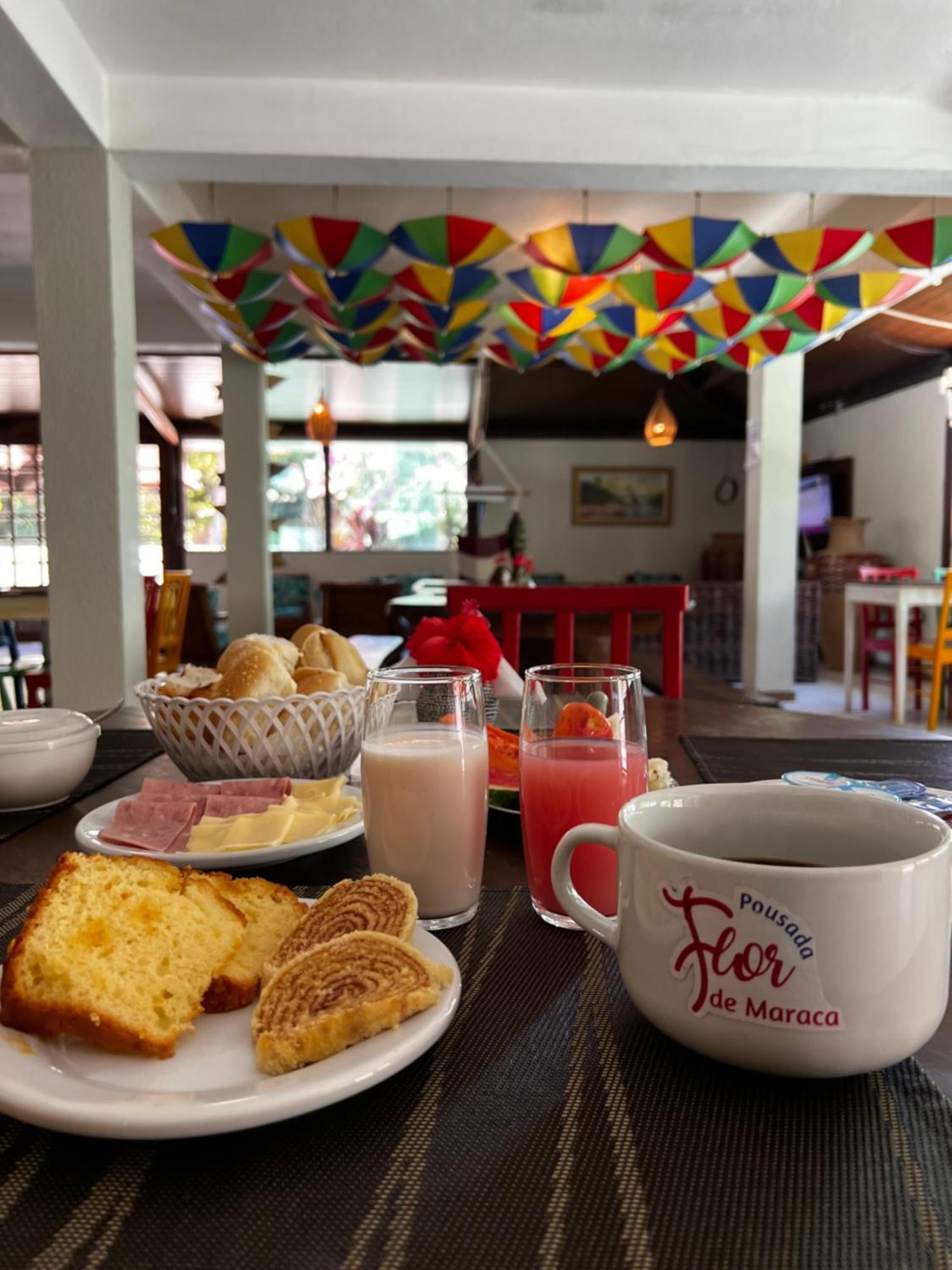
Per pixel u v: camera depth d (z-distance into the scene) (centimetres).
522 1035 46
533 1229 32
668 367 530
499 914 63
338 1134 38
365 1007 40
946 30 274
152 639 339
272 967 46
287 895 56
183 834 71
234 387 582
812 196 395
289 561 1078
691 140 314
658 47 283
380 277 372
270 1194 34
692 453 1079
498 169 316
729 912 38
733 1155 36
